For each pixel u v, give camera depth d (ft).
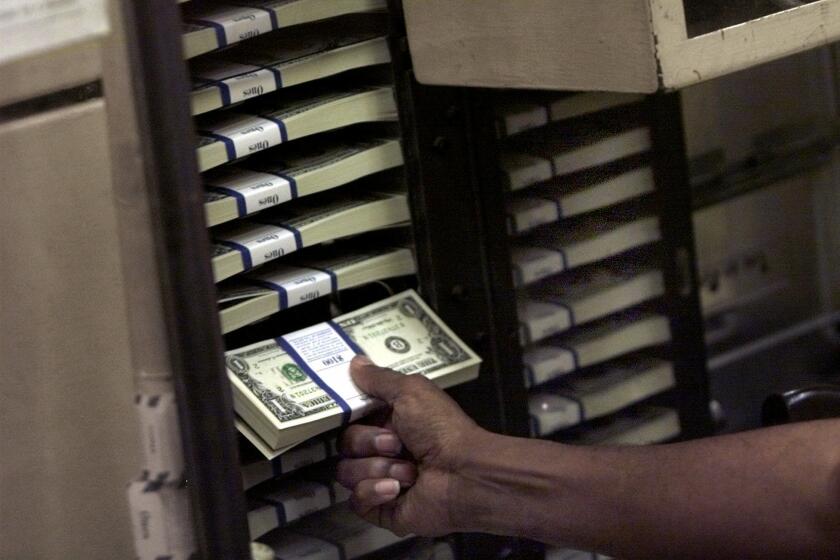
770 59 2.93
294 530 3.48
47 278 2.41
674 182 4.02
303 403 3.14
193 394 2.39
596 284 3.93
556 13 2.90
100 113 2.34
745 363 5.32
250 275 3.38
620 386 4.00
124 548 2.53
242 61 3.31
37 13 2.28
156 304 2.40
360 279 3.41
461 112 3.53
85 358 2.44
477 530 3.22
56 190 2.36
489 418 3.70
